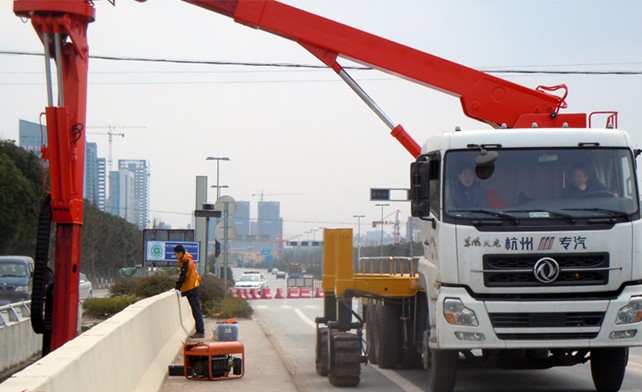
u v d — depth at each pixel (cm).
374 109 1409
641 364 1580
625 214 1093
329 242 1570
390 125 1406
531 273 1073
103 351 824
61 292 1230
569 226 1080
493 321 1070
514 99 1372
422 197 1144
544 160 1115
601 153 1122
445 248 1090
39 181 5703
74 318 1241
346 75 1403
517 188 1106
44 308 1248
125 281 3350
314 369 1605
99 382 783
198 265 3456
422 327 1382
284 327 2805
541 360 1221
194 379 1399
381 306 1529
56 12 1212
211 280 3259
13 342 1717
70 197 1221
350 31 1393
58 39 1216
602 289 1077
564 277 1074
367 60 1390
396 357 1511
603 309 1073
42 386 565
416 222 1361
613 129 1135
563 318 1068
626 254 1084
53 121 1212
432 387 1175
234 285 6006
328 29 1392
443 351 1152
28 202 5441
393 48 1390
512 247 1076
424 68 1384
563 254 1077
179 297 2048
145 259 3541
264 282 6456
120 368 927
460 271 1080
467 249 1080
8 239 5362
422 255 1276
